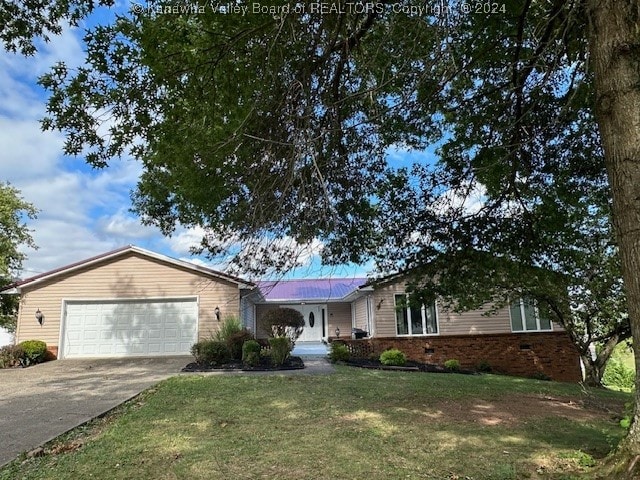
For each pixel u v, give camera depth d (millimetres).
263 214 4848
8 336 21703
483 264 8172
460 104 6707
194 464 4680
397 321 18047
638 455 3082
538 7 5625
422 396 8766
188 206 7355
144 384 10281
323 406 7645
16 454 5160
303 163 4504
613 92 3318
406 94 5066
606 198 7801
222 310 16984
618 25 3342
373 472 4430
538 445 5324
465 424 6527
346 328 24719
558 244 8438
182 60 4766
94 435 5980
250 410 7312
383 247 8164
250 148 5016
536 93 6336
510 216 7914
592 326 12461
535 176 7590
